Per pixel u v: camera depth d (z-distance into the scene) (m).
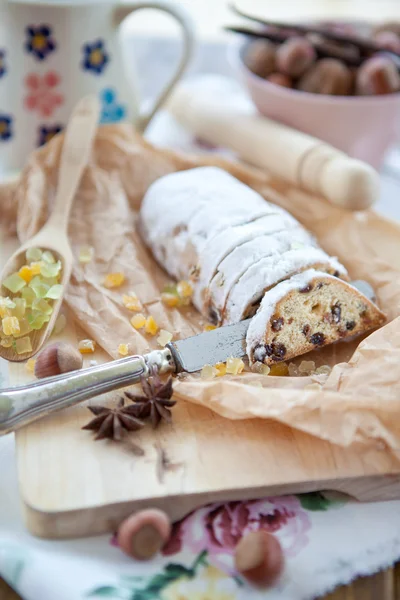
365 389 0.42
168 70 0.80
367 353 0.44
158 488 0.38
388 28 0.69
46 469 0.39
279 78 0.62
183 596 0.36
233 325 0.46
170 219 0.53
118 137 0.60
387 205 0.63
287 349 0.46
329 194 0.56
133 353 0.46
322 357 0.48
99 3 0.59
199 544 0.38
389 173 0.68
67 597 0.36
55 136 0.60
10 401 0.40
